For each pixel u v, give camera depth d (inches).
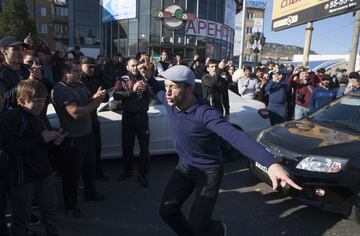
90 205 165.2
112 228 144.2
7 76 140.5
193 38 1003.9
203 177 108.0
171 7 958.4
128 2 984.9
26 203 114.8
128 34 1009.5
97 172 197.2
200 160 108.0
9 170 114.1
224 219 154.6
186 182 112.3
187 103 104.0
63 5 1664.6
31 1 2203.5
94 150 163.5
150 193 180.9
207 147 106.3
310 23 504.7
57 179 197.9
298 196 152.1
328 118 188.1
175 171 114.9
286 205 169.3
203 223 103.7
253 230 145.6
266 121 250.4
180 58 366.3
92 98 152.9
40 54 272.2
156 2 952.9
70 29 1195.9
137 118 184.9
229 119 234.7
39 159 115.0
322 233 144.1
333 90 296.8
